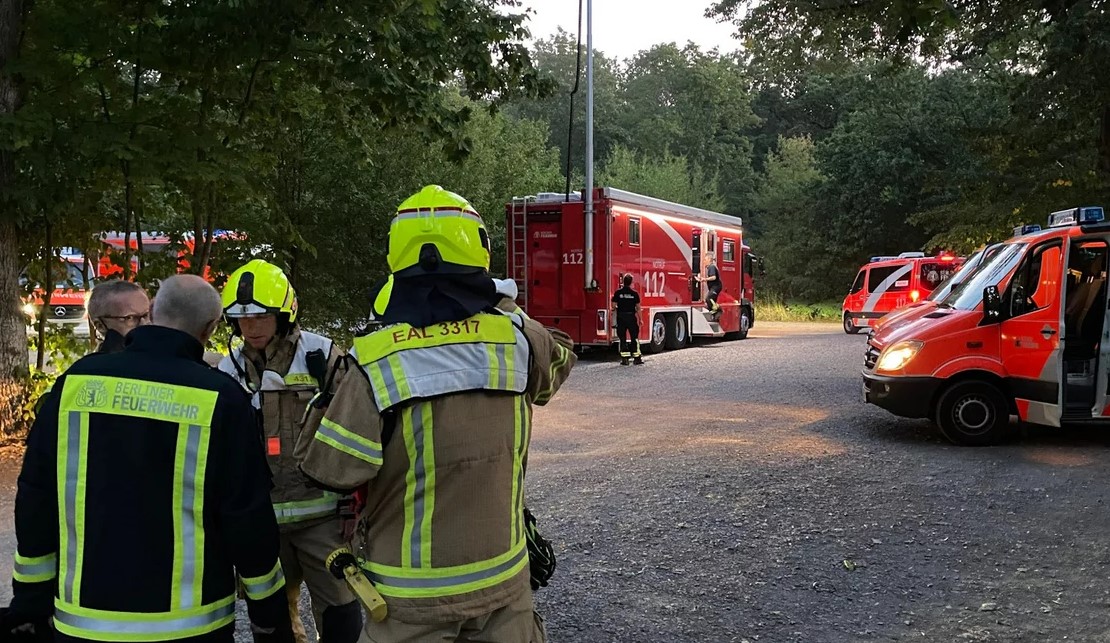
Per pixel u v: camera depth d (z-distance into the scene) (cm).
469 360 234
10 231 848
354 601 341
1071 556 530
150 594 228
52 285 985
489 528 237
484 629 241
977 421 845
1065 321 813
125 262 952
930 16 442
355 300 1639
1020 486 689
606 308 1623
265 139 1080
